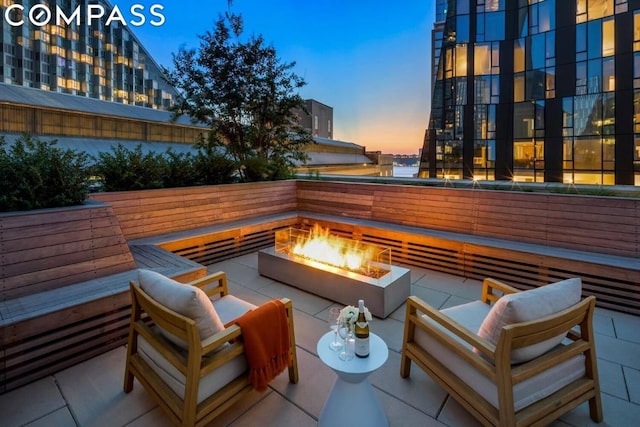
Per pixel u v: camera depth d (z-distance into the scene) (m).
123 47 35.06
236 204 5.61
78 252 2.88
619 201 3.64
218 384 1.77
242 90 6.55
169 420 1.89
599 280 3.37
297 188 6.57
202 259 4.67
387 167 15.77
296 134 7.37
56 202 3.06
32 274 2.62
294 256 4.01
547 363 1.66
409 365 2.25
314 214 6.13
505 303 1.62
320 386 2.18
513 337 1.53
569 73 12.63
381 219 5.49
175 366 1.70
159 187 4.87
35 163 3.12
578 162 12.66
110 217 3.12
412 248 4.69
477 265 4.13
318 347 1.90
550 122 13.09
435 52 17.19
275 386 2.18
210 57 6.41
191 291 1.67
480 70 14.18
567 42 12.62
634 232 3.56
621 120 11.75
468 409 1.75
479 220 4.54
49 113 9.31
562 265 3.57
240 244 5.12
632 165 11.66
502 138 14.01
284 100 6.79
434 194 4.94
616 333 2.86
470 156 14.57
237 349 1.82
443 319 1.92
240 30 6.48
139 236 4.45
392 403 2.03
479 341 1.68
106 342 2.56
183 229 4.89
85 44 31.67
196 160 5.73
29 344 2.20
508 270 3.93
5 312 2.27
